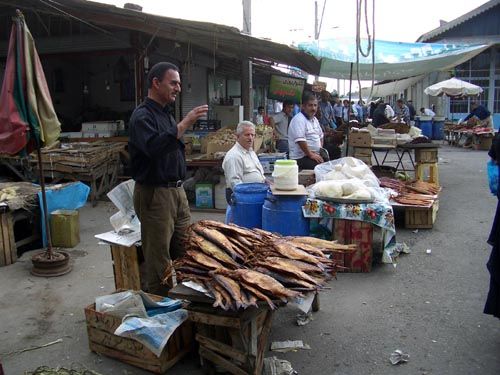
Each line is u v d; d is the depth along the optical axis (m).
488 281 4.66
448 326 3.74
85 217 7.39
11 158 8.41
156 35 7.74
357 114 19.83
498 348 3.39
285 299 2.63
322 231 5.09
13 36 4.79
